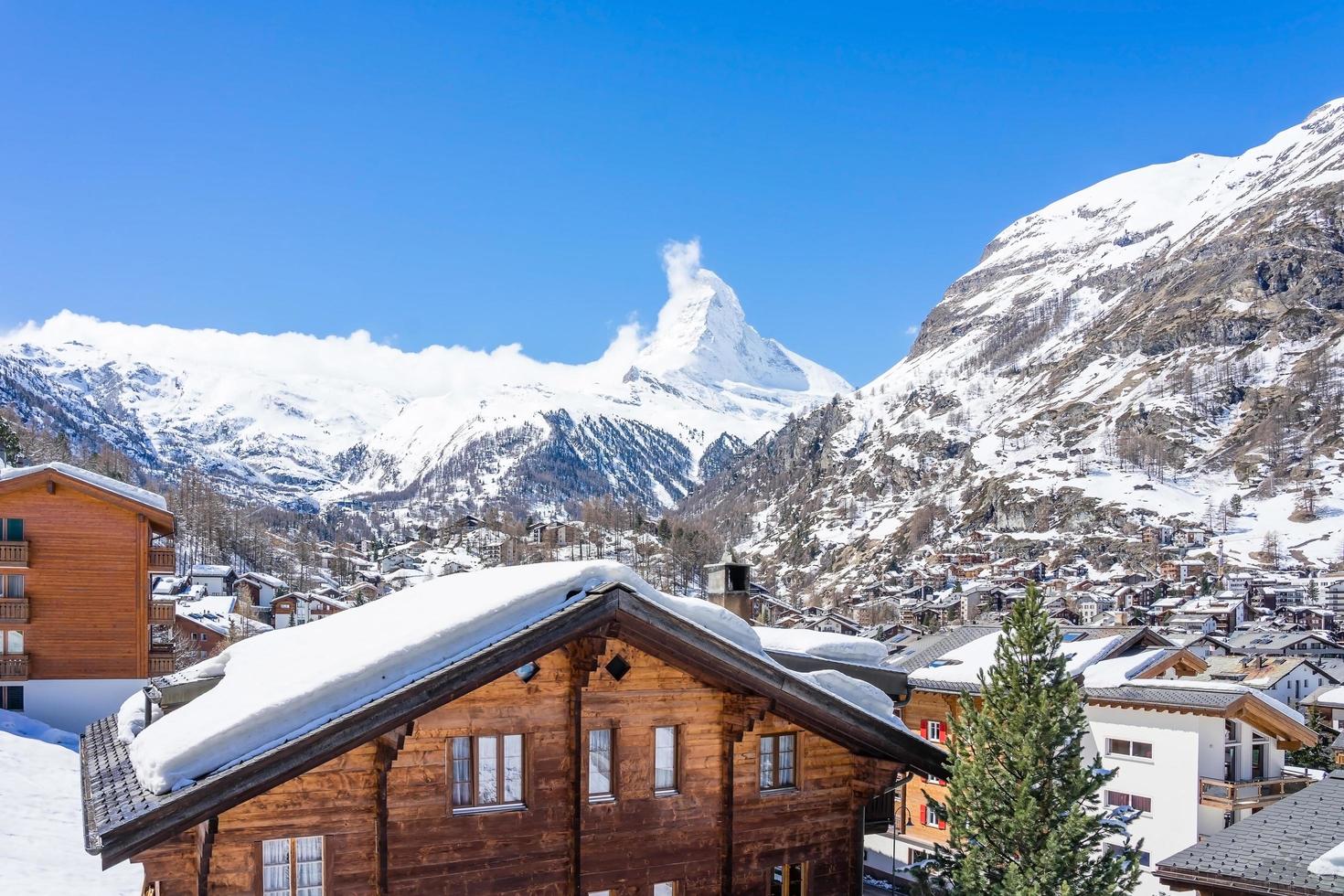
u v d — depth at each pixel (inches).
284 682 573.3
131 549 2112.5
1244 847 769.6
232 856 557.6
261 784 517.7
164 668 2122.3
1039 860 661.3
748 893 702.5
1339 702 2972.4
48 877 804.6
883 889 1201.4
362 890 583.5
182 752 513.0
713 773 695.7
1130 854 699.4
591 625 618.2
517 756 637.3
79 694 2060.8
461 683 574.9
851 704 711.1
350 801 584.4
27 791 1143.0
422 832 599.2
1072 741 704.4
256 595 5408.5
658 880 669.9
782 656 832.3
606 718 658.8
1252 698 1455.5
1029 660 724.0
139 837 489.7
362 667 559.5
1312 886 692.1
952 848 772.6
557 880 635.5
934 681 1590.8
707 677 683.4
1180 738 1485.0
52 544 2065.7
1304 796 831.7
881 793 740.0
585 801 649.6
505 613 603.5
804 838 729.6
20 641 2042.3
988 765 706.8
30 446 6318.9
